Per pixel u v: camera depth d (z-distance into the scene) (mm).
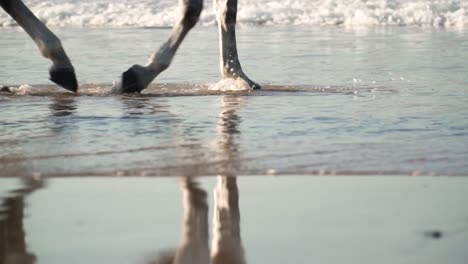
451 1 48375
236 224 9734
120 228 9594
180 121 16406
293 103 18719
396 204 10453
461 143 14102
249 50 31594
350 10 47344
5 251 8773
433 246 8758
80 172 12211
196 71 25484
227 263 8477
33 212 10219
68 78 20031
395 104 18516
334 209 10281
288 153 13344
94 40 36656
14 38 37344
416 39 36281
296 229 9492
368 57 29094
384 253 8555
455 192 11000
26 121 16469
